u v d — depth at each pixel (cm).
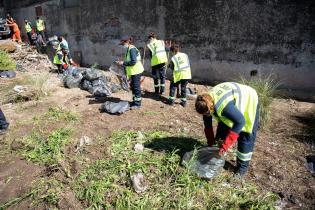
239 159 436
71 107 732
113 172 450
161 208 392
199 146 495
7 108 750
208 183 426
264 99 632
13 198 432
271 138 570
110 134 574
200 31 967
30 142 558
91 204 401
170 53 1038
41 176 467
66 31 1495
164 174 445
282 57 829
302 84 815
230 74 935
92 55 1377
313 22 766
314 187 420
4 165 507
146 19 1099
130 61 671
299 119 672
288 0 787
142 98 810
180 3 990
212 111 379
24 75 1097
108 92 819
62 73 1070
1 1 2127
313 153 511
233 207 386
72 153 512
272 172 455
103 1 1240
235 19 887
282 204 393
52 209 402
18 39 1744
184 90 736
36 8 1736
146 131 583
